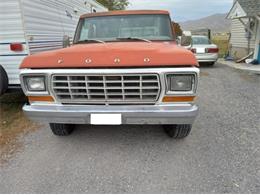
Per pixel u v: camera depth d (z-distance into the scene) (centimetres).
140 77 270
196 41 1277
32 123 450
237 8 1451
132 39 397
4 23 465
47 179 279
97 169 297
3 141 379
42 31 552
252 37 1317
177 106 280
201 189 255
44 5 562
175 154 327
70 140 378
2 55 480
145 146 352
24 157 329
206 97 607
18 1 453
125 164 306
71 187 264
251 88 704
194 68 268
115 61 270
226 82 802
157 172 288
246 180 268
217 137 376
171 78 270
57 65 280
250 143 354
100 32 418
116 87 276
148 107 281
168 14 423
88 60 275
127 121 287
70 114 290
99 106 288
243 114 476
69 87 282
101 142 368
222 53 1839
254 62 1233
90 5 1066
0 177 284
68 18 756
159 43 365
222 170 288
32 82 290
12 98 606
